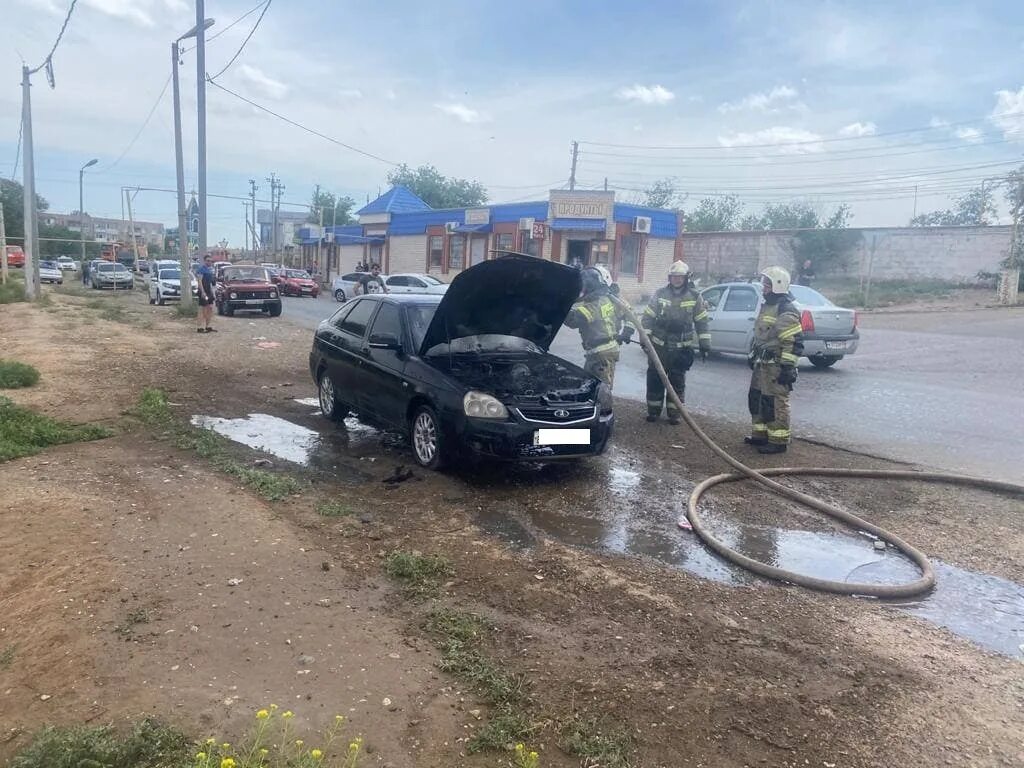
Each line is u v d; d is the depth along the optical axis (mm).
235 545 4660
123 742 2734
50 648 3424
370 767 2693
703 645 3713
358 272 35062
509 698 3156
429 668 3373
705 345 8750
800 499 6074
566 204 31859
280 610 3854
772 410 7645
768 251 35656
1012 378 12438
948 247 30906
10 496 5453
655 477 6758
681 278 8664
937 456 7559
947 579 4676
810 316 12711
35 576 4168
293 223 90375
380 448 7527
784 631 3910
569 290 6910
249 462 6812
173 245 92000
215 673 3256
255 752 2680
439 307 6574
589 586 4355
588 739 2900
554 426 6137
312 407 9680
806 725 3076
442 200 61406
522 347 7426
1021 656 3736
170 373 11734
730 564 4828
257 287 23953
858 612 4191
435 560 4539
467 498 5938
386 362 7215
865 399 10672
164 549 4566
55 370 11469
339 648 3506
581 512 5734
